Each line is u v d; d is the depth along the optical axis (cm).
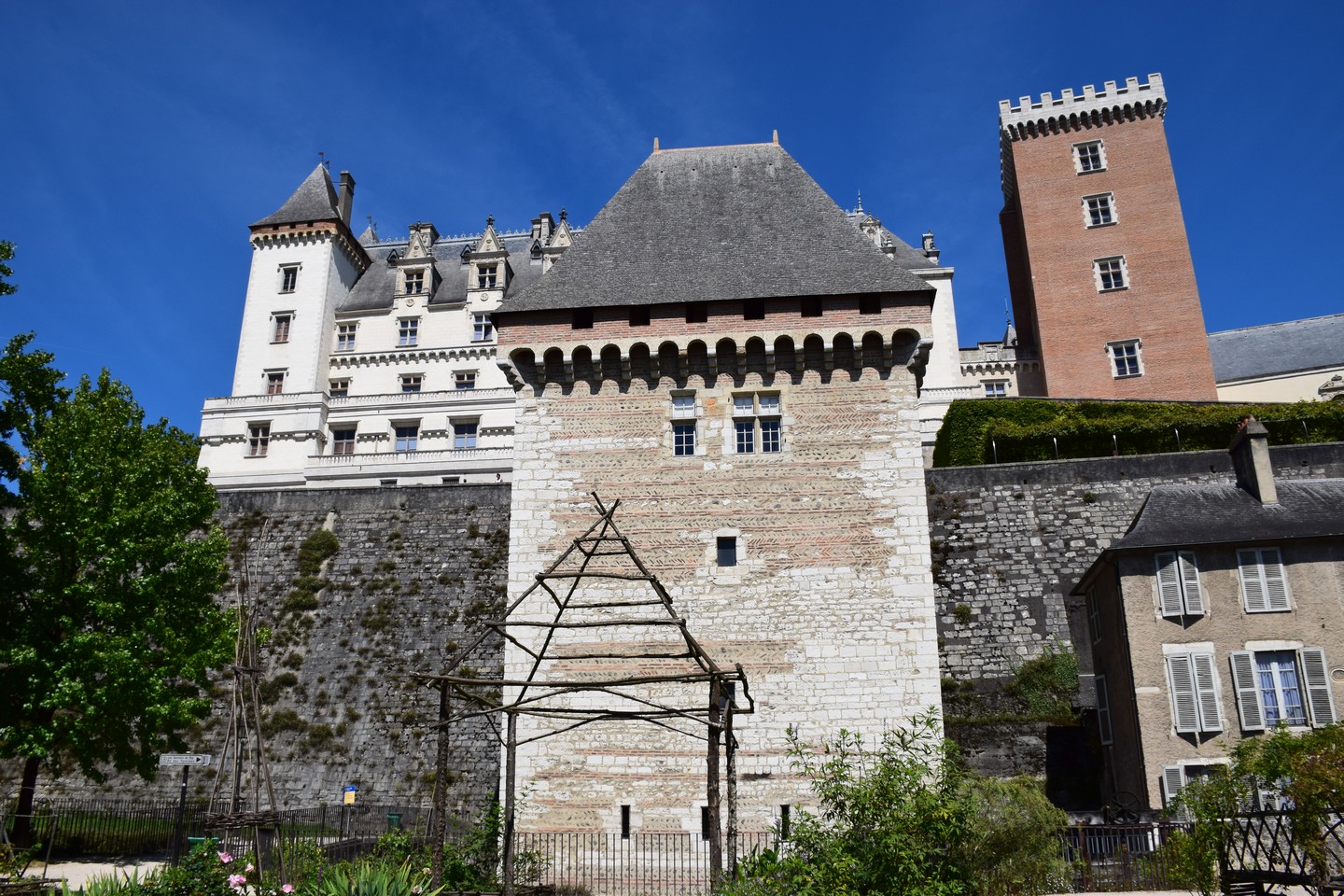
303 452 5375
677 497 2522
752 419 2581
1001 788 1827
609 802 2294
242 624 1797
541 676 2417
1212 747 2408
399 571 3650
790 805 2255
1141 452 3672
